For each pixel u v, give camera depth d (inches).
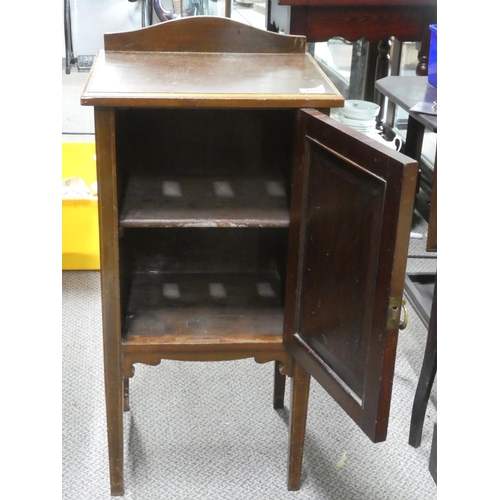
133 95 44.9
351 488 60.0
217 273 65.5
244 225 51.1
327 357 48.3
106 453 62.8
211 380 74.1
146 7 172.1
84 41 181.8
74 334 80.0
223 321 56.9
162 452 63.4
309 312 50.1
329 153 44.3
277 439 65.8
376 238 40.7
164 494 58.6
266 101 46.1
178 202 53.9
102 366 74.6
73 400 69.2
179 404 70.0
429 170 105.6
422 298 80.2
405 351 79.3
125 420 67.3
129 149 59.2
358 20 89.9
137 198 54.2
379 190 39.8
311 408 70.1
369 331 42.7
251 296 61.3
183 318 57.1
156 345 53.3
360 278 42.9
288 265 51.8
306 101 46.4
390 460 63.4
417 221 106.3
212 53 58.5
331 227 45.4
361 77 129.5
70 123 138.9
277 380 67.8
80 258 93.2
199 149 61.2
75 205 89.7
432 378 61.2
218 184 57.9
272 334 55.2
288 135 57.9
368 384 43.4
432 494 59.5
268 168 61.6
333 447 64.9
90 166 99.7
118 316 51.7
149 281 63.3
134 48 57.6
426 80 86.0
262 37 58.7
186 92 46.1
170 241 64.6
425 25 91.0
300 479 60.2
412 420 63.9
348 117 101.9
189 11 148.4
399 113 132.2
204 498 58.3
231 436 65.8
